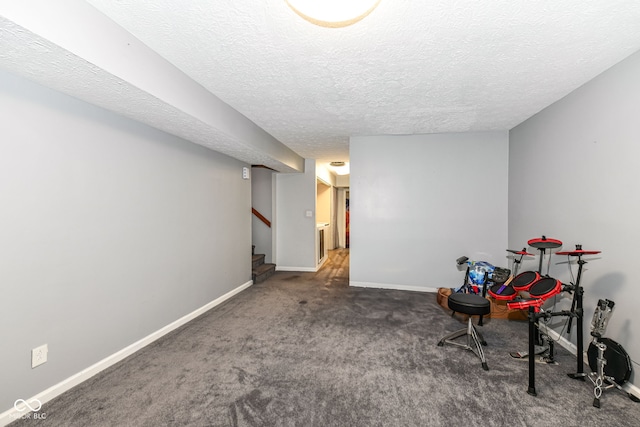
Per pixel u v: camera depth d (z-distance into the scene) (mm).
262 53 1830
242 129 3012
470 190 3803
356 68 2033
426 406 1662
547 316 1846
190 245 3020
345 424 1521
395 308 3330
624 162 1848
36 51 1297
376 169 4078
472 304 2211
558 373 2000
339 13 1260
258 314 3168
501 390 1810
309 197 5543
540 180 2887
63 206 1778
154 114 2139
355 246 4238
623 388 1785
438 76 2160
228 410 1627
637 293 1745
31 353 1616
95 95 1791
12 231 1532
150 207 2480
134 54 1648
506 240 3686
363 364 2115
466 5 1388
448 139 3857
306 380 1915
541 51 1808
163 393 1775
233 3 1371
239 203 4102
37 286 1646
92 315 1971
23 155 1573
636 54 1768
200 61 1927
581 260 2059
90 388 1820
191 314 3021
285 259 5652
